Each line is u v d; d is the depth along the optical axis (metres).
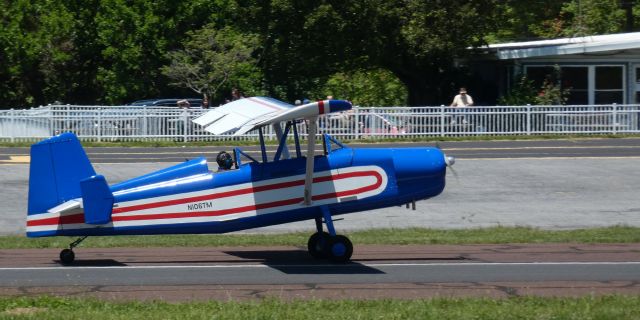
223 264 43.41
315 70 117.62
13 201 67.00
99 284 37.75
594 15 148.00
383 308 31.84
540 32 147.38
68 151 41.94
